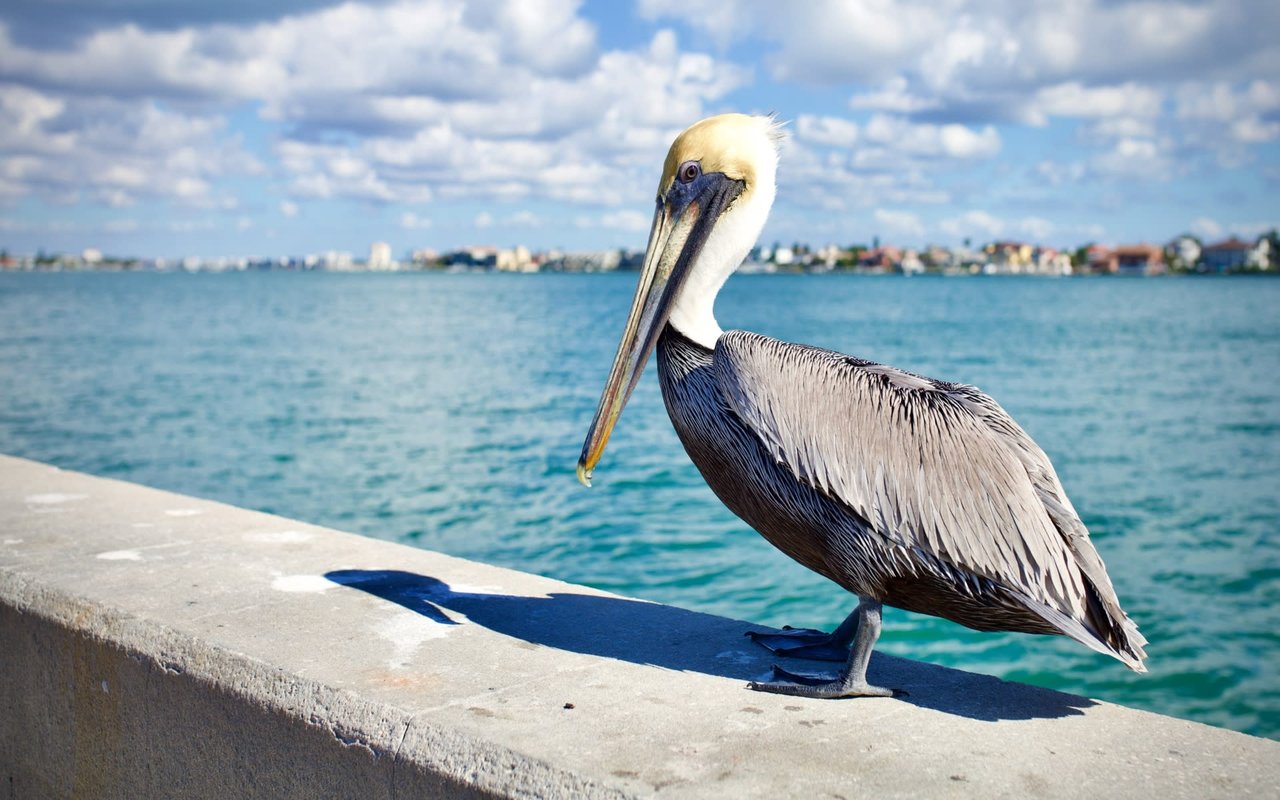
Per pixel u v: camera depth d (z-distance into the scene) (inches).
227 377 395.9
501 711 40.6
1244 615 116.5
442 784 37.6
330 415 289.9
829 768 37.6
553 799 35.7
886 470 43.0
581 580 127.0
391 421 277.9
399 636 47.9
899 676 46.5
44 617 49.7
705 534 149.7
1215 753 39.5
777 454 43.9
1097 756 39.2
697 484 187.8
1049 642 107.8
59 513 65.7
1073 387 393.7
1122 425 288.7
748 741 39.4
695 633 50.9
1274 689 95.4
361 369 429.1
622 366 49.3
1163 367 478.3
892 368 46.3
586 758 37.3
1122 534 157.1
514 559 137.4
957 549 42.2
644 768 36.8
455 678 43.6
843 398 44.1
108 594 50.3
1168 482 201.5
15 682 51.0
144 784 46.2
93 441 245.3
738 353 45.6
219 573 55.1
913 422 43.3
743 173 49.2
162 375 402.0
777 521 45.9
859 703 43.4
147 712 45.8
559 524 157.3
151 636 46.1
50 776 49.9
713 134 49.3
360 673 43.2
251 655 43.9
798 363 45.1
